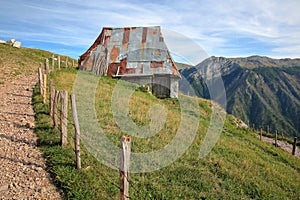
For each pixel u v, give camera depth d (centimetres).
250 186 876
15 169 716
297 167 1602
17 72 2370
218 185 830
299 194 972
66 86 1764
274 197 854
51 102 1116
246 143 1778
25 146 846
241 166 1057
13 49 3738
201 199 723
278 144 2567
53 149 820
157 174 808
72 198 604
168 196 693
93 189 642
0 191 620
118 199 624
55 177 681
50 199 602
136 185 718
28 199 597
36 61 3241
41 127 998
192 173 855
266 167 1166
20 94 1590
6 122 1062
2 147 840
